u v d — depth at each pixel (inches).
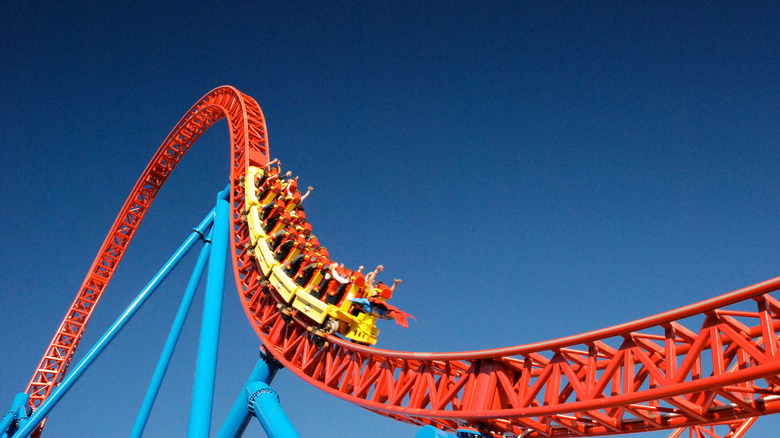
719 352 377.4
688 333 414.3
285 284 816.9
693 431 754.8
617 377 446.3
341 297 764.0
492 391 526.3
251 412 742.5
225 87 1519.4
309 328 745.6
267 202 999.6
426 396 593.3
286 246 865.5
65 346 1521.9
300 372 748.0
